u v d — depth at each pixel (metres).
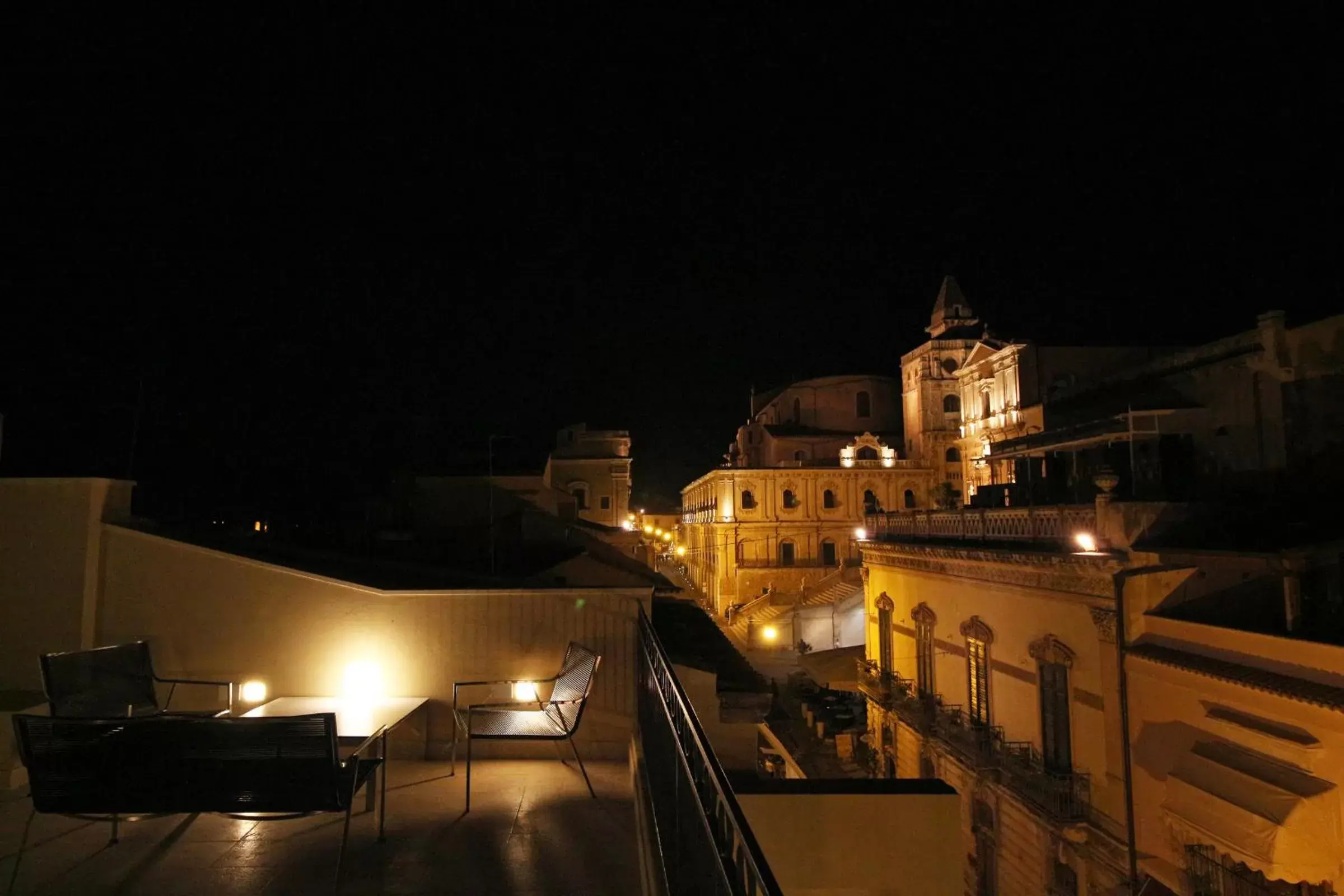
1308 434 18.41
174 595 7.43
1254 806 9.32
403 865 4.64
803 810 7.61
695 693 9.10
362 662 7.34
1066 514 14.73
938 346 53.84
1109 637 12.68
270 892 4.25
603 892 4.32
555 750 7.16
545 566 16.06
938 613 19.64
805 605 48.34
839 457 59.09
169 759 4.20
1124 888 12.06
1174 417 20.92
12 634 7.17
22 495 7.33
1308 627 10.31
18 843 4.90
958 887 7.57
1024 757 15.12
